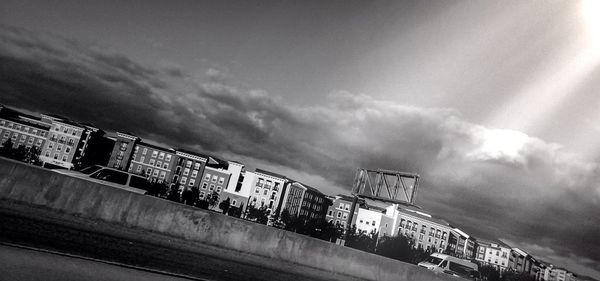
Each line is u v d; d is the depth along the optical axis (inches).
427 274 533.0
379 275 495.2
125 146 3954.2
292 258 441.1
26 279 161.0
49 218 318.3
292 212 3929.6
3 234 239.6
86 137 4207.7
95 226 338.6
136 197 365.7
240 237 412.5
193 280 249.9
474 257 3794.3
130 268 232.8
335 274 459.5
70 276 181.6
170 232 376.2
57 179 335.3
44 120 4382.4
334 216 4062.5
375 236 3631.9
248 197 3897.6
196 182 3956.7
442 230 3782.0
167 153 3978.8
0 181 311.0
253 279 309.1
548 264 3412.9
